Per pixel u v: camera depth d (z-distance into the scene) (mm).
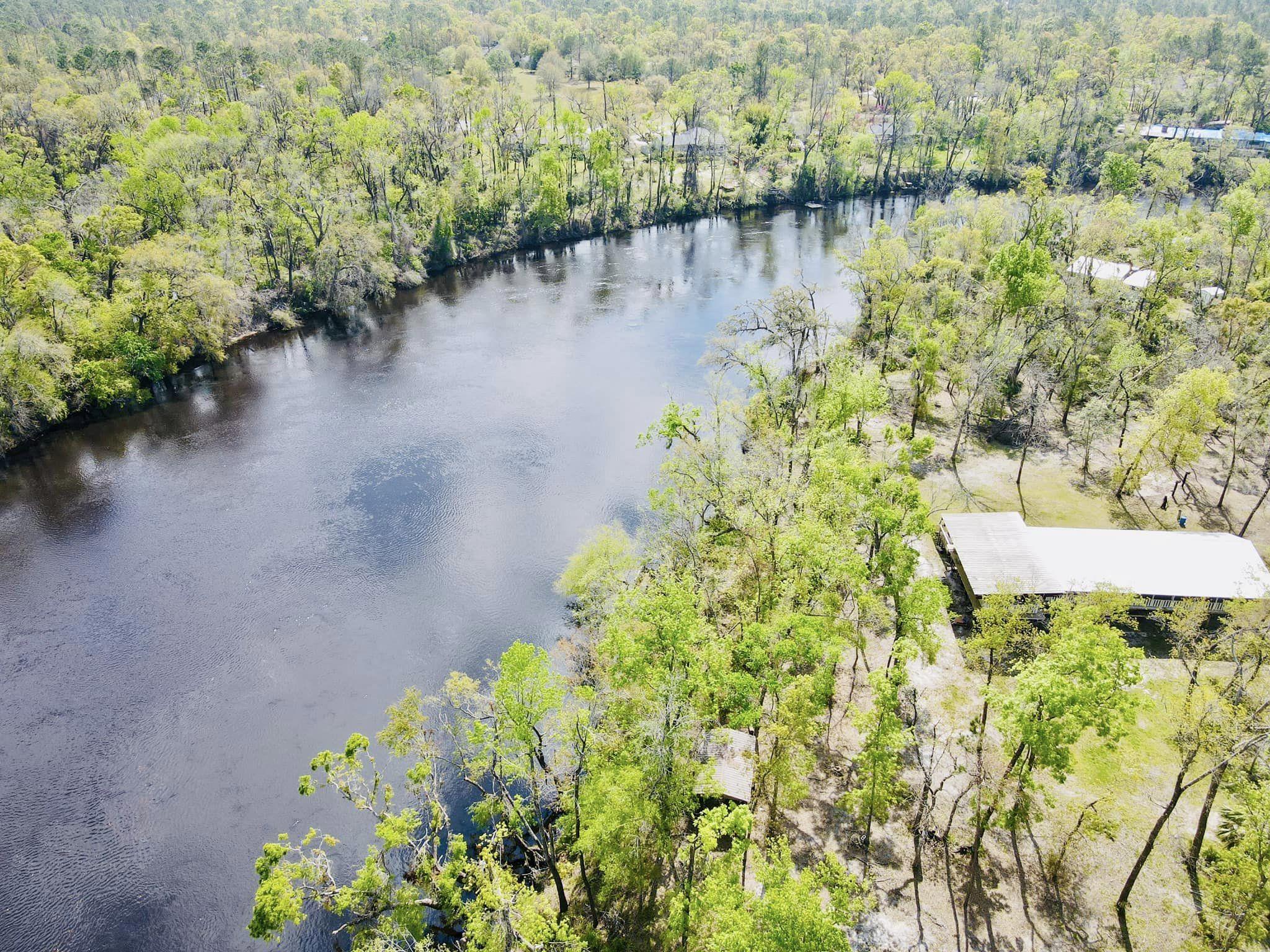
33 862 48094
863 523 52531
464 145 168250
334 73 180375
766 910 29719
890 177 198250
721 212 184625
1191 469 73438
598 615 59375
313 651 62594
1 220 109062
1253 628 47969
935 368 81750
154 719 57094
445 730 54625
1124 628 57562
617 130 175750
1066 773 46906
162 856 48281
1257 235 106312
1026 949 38156
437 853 39312
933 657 46938
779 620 45000
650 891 42094
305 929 44250
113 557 73125
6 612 66688
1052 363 89125
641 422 94812
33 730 56406
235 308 113688
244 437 92812
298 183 124375
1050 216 103875
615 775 38719
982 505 73125
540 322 125062
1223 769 37906
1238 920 36562
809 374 85500
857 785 47469
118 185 124250
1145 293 94812
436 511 79062
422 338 119938
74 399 95125
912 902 40500
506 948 32625
